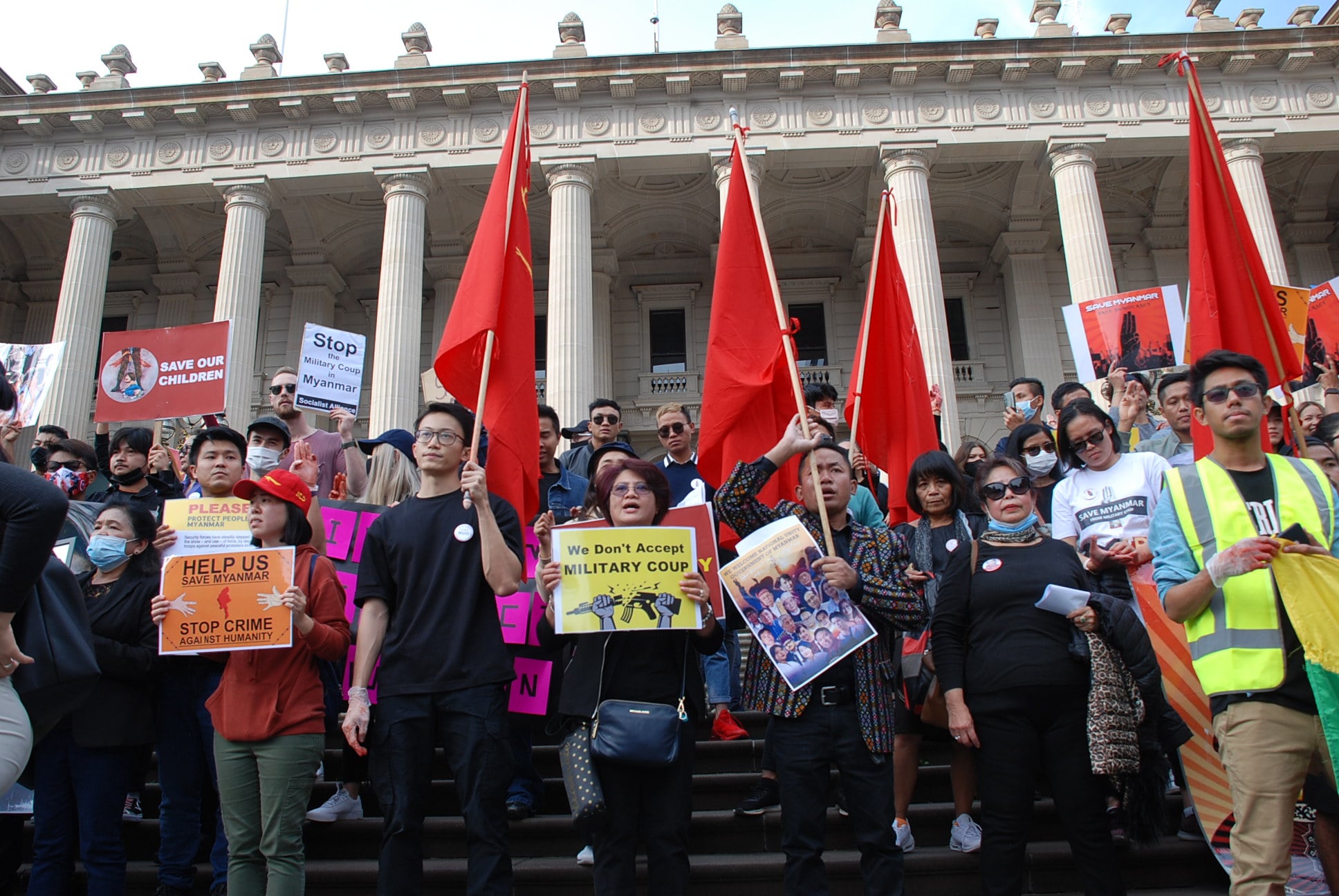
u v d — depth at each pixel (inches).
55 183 903.1
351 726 162.9
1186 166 965.8
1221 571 145.7
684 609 164.7
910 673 205.3
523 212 229.6
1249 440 159.8
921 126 876.6
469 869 157.0
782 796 166.6
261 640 172.7
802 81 883.4
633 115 890.7
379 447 270.1
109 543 202.2
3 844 203.3
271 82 889.5
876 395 282.0
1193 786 190.9
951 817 213.8
